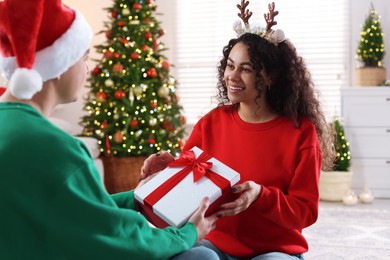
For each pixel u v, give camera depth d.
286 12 4.73
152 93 4.17
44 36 1.10
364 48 4.29
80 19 1.15
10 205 1.00
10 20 1.04
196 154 1.44
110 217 1.06
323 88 4.72
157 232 1.16
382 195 4.19
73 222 1.04
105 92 4.12
